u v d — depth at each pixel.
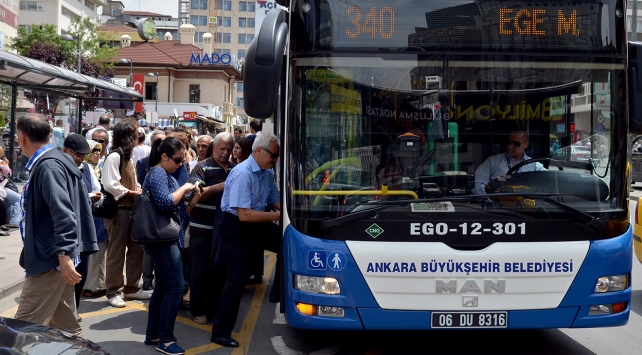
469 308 4.98
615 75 5.27
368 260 4.96
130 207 7.37
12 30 45.34
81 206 5.09
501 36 5.23
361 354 5.93
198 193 6.12
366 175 5.11
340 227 5.02
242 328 6.79
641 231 8.26
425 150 5.15
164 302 5.80
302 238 5.06
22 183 15.49
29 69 11.49
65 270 4.67
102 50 43.62
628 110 5.33
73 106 16.47
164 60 58.31
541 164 5.16
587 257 5.05
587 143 5.22
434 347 6.15
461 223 5.00
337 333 6.62
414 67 5.20
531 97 5.21
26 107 15.19
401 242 4.99
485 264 4.97
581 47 5.26
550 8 5.25
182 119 44.06
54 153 4.86
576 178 5.16
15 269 8.69
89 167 6.76
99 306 7.45
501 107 5.20
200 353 5.94
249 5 111.19
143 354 5.81
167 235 5.63
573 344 6.30
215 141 7.22
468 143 5.16
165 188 5.61
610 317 5.15
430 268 4.96
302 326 5.09
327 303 5.00
